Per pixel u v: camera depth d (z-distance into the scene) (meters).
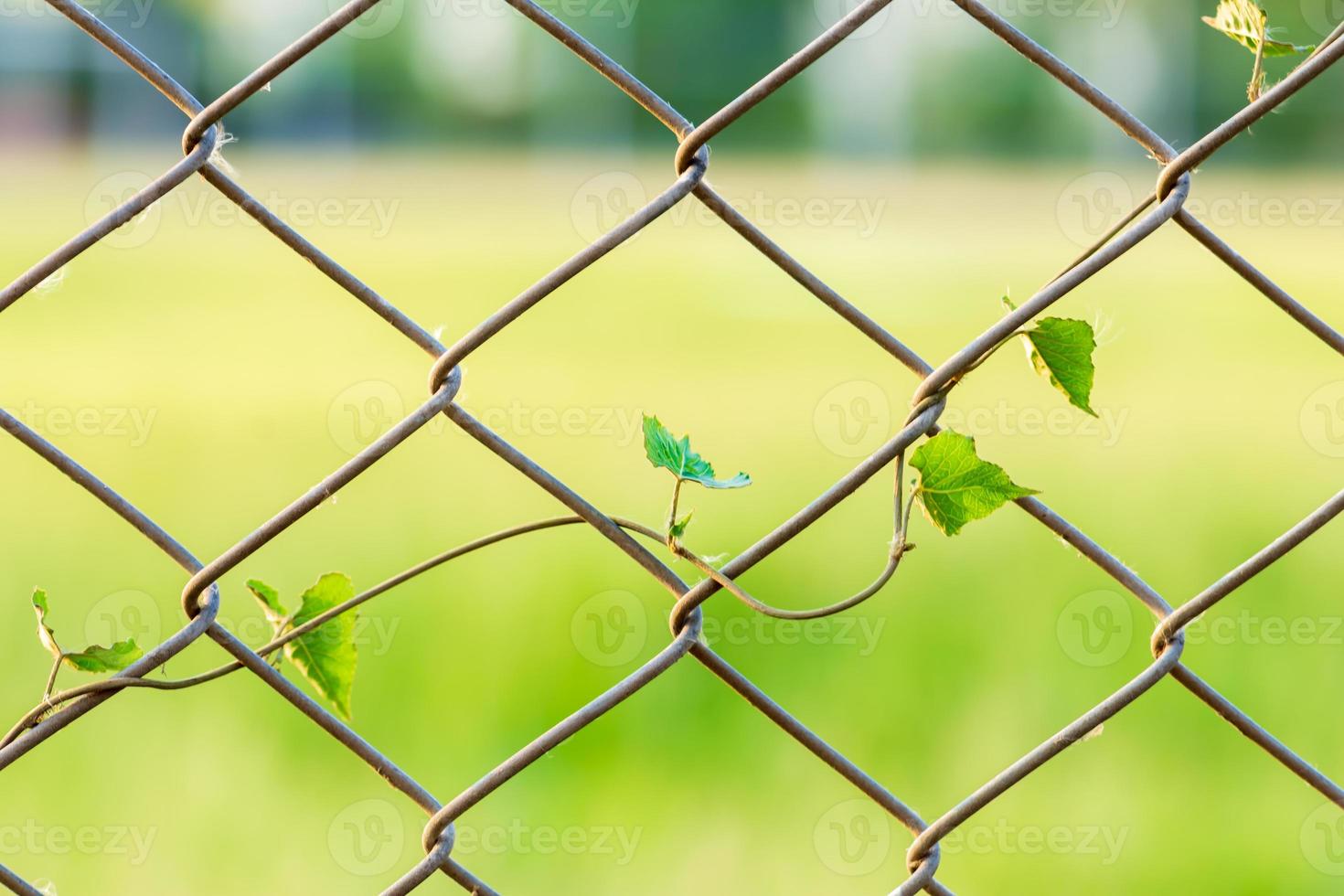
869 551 4.75
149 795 3.01
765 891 2.84
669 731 3.45
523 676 3.66
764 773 3.28
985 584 4.38
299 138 26.05
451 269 16.45
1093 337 1.20
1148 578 4.46
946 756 3.31
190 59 14.93
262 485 5.57
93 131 25.09
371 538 4.88
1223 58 19.33
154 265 15.49
